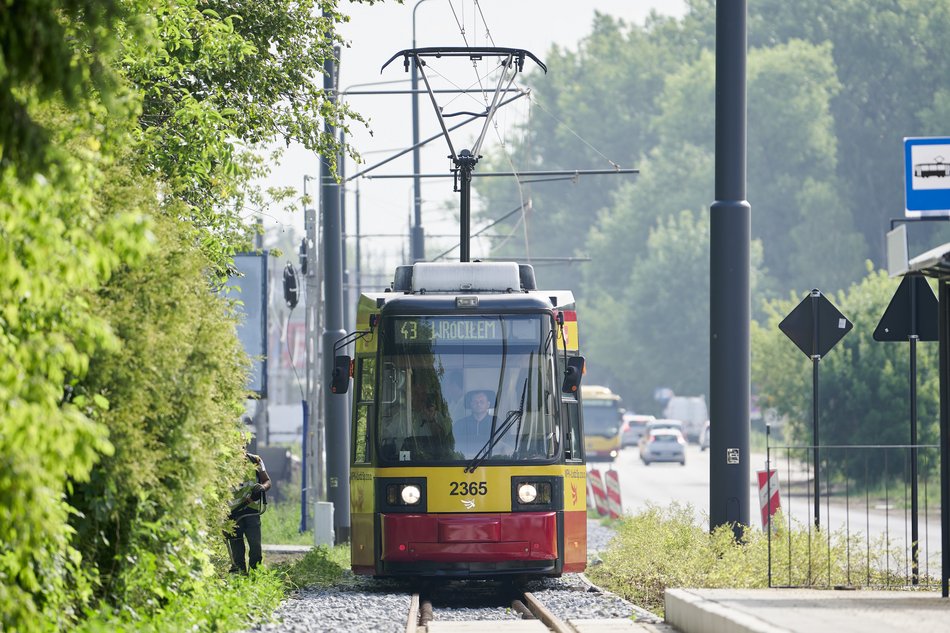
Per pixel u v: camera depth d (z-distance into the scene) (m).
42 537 31.77
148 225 29.20
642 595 63.53
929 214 48.19
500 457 65.50
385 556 64.88
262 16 70.81
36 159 24.89
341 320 104.00
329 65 99.81
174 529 43.97
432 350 66.81
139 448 39.91
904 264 44.44
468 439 65.75
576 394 68.75
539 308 67.62
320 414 111.88
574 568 66.81
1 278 27.88
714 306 62.62
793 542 55.31
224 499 50.28
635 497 168.50
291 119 72.12
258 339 121.06
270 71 70.62
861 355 170.38
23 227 27.97
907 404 167.38
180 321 41.69
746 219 62.53
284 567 73.75
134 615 41.88
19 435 26.88
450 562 64.62
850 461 167.62
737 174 62.47
